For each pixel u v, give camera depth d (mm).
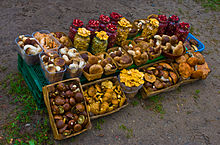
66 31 5555
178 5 8531
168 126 3922
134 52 4070
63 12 6297
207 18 8031
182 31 4859
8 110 3434
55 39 3689
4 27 5129
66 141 3266
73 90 3219
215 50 6355
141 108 4113
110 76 4031
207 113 4371
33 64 3459
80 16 6324
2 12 5621
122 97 3770
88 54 3828
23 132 3225
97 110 3381
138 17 7000
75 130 3043
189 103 4484
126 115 3902
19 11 5832
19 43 3332
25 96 3674
